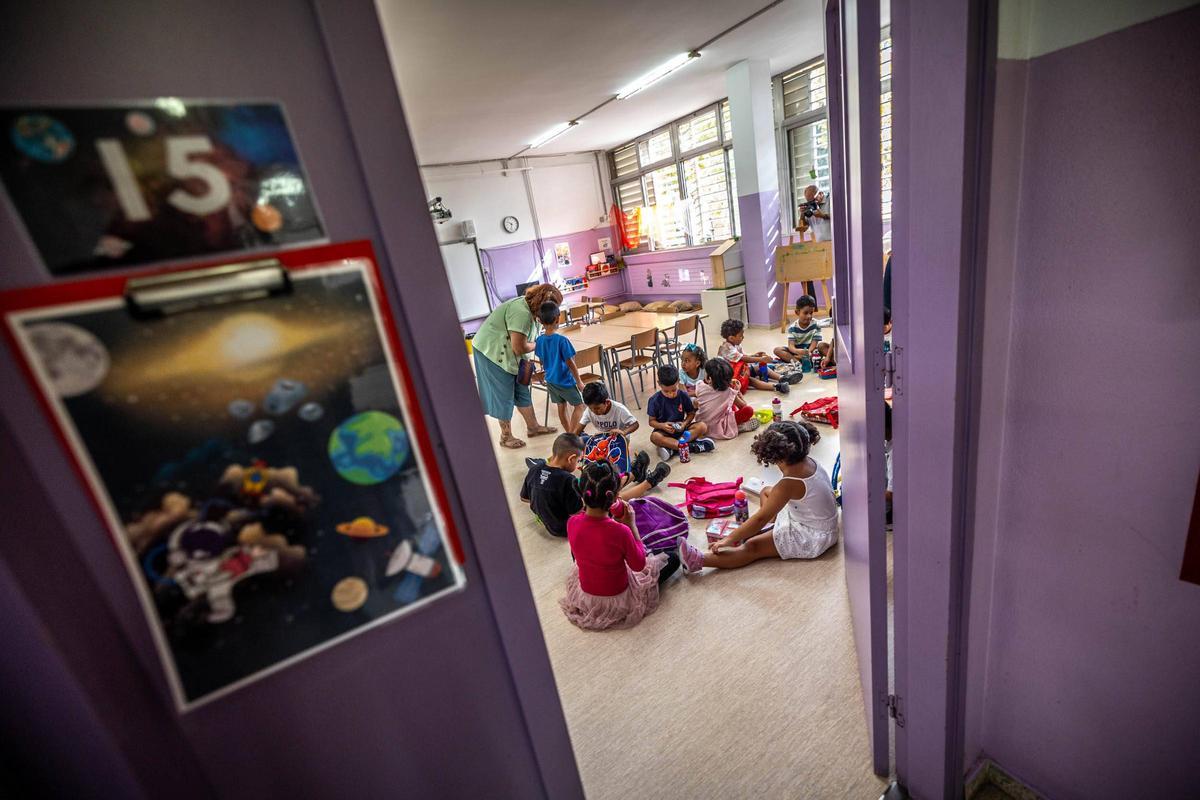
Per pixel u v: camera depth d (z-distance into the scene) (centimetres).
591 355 433
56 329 49
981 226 80
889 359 98
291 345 59
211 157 53
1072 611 101
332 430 63
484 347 389
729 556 222
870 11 84
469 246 865
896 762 130
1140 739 99
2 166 45
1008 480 104
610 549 189
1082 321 85
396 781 80
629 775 145
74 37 46
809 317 466
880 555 112
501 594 80
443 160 791
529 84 499
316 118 57
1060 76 79
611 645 193
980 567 109
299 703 69
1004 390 99
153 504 55
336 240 60
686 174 821
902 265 90
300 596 66
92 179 49
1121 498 88
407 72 415
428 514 72
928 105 77
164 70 50
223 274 54
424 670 78
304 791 72
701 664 178
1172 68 68
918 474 98
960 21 70
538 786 95
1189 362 76
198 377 55
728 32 455
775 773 140
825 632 183
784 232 671
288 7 54
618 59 475
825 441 327
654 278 941
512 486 353
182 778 62
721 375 349
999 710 123
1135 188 75
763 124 588
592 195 966
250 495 60
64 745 55
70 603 52
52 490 51
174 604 59
